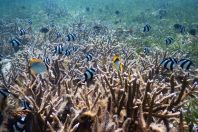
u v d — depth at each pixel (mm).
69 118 682
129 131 667
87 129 663
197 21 3684
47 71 1133
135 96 697
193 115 837
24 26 3822
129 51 1785
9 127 729
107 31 2838
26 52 1825
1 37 2955
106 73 992
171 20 3912
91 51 1771
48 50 1852
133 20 4246
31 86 883
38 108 700
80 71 1154
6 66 1749
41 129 699
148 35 2916
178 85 871
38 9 6055
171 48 2119
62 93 845
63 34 2582
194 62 1724
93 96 794
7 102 757
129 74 883
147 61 1367
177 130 628
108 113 642
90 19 4461
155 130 619
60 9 5727
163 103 731
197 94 1026
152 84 856
